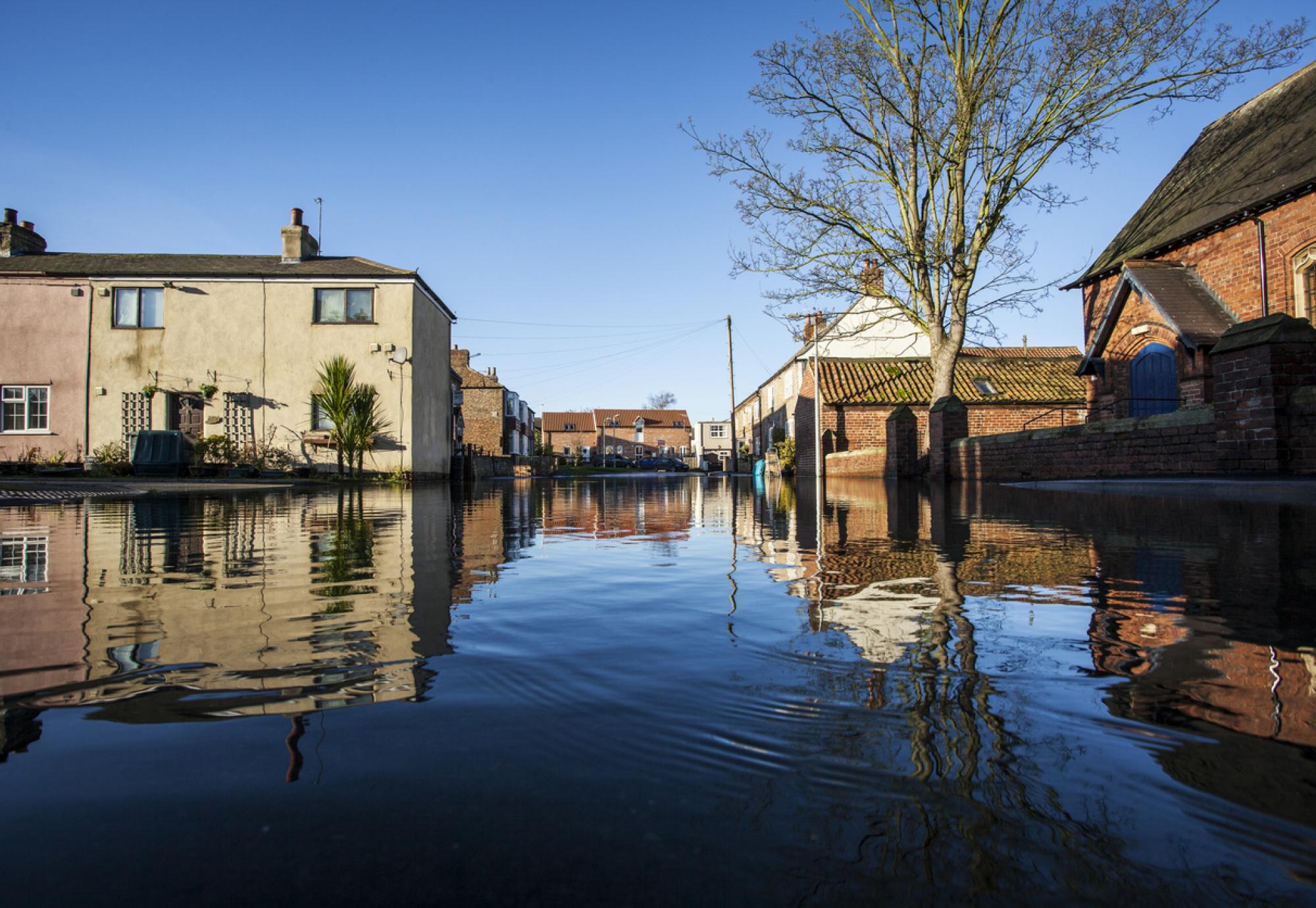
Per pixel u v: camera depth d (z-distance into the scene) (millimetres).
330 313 18906
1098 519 5133
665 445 75688
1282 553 3281
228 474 16594
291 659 1643
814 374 25141
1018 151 15375
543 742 1152
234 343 18641
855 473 22047
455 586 2709
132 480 14281
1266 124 15016
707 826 888
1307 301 12109
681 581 2822
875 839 860
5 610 2209
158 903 717
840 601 2363
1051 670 1534
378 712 1289
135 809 926
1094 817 910
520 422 54281
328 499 10141
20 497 9336
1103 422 10445
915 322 16859
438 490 15422
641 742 1149
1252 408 7496
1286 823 892
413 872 779
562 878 765
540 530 5402
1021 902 732
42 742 1142
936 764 1066
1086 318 17969
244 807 931
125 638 1854
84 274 18469
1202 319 13008
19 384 18344
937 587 2609
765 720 1248
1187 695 1379
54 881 758
